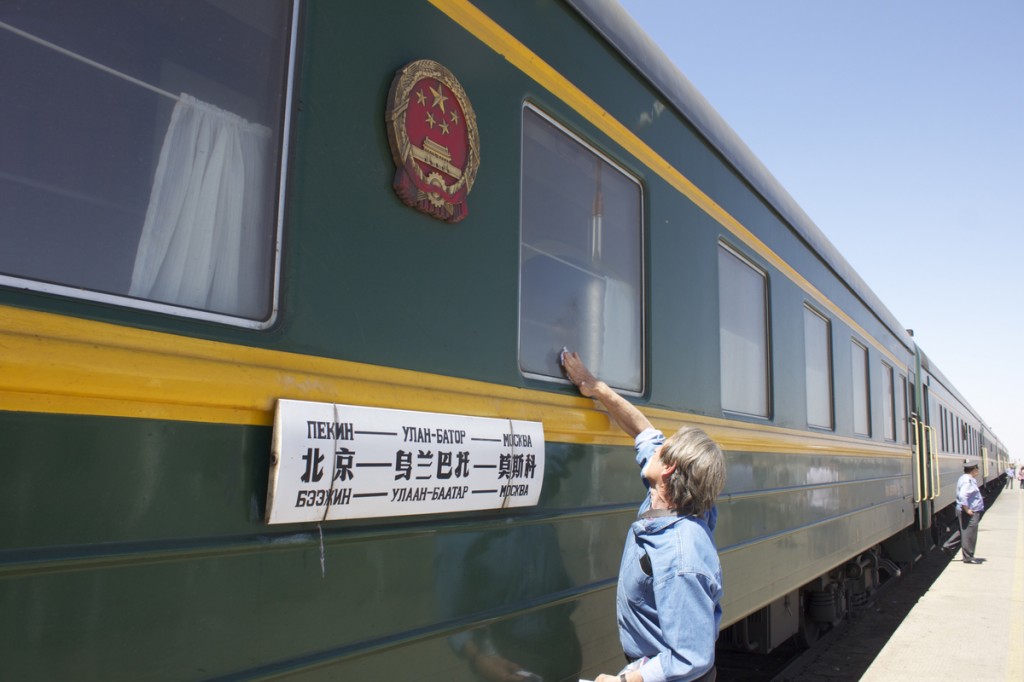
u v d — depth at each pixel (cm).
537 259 249
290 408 155
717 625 216
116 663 128
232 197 161
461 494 194
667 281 327
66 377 125
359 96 184
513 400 223
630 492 280
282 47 172
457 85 212
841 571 693
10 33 133
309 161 171
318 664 160
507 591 214
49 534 122
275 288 163
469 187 212
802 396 506
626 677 206
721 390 378
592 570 254
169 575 137
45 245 134
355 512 167
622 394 290
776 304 470
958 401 1689
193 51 158
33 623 119
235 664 146
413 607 183
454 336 205
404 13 199
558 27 264
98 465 129
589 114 278
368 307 181
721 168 397
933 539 1368
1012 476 5838
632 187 312
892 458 809
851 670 613
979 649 671
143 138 149
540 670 226
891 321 856
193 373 143
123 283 143
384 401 179
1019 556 1290
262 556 151
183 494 140
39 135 135
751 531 395
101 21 144
